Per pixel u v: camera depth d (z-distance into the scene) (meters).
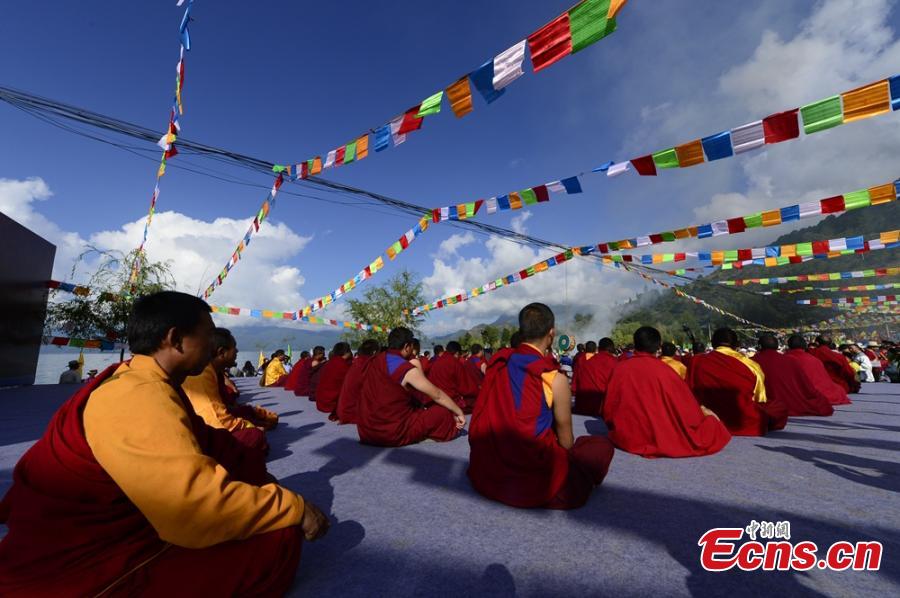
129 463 1.12
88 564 1.16
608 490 2.78
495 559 1.88
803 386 5.70
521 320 2.71
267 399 8.45
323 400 6.54
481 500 2.62
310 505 1.64
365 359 5.53
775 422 4.50
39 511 1.14
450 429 4.35
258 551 1.40
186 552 1.30
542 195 5.69
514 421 2.49
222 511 1.21
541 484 2.40
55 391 9.21
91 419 1.17
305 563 1.85
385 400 4.10
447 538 2.09
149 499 1.13
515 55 3.18
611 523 2.27
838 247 7.55
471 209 6.66
